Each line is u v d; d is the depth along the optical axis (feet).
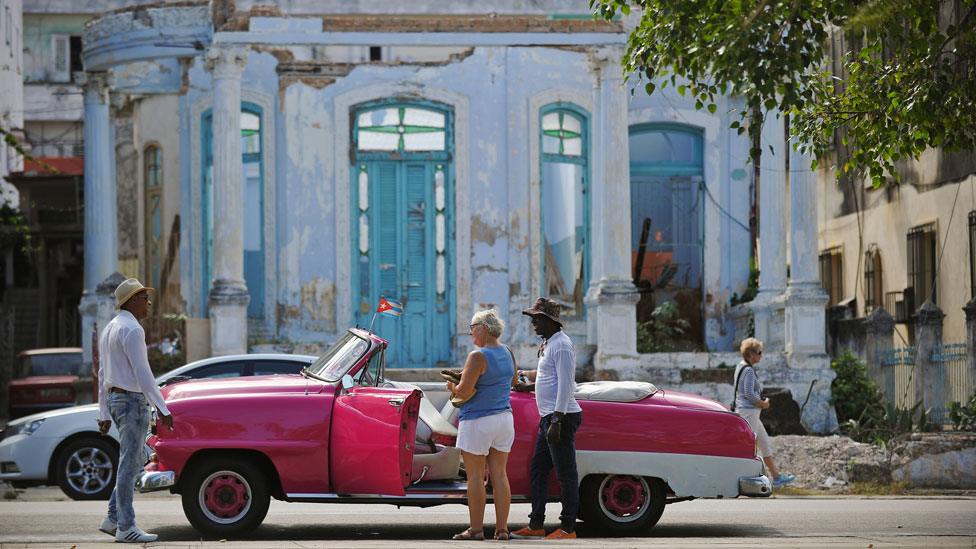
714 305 76.74
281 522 40.09
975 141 41.65
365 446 34.32
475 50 76.07
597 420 35.83
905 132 41.24
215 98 67.46
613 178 66.90
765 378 65.00
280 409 34.60
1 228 110.01
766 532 37.17
